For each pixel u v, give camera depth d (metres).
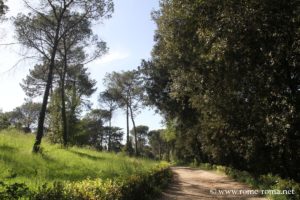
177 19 19.05
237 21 13.05
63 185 8.41
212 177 31.06
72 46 39.50
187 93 25.72
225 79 17.33
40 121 24.38
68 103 43.53
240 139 24.30
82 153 29.33
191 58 20.59
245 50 14.41
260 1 12.54
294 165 19.48
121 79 76.69
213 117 25.23
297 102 15.73
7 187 6.58
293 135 16.69
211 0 13.98
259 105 16.95
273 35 13.52
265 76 15.70
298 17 12.75
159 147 126.56
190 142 52.66
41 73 49.84
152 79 47.56
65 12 29.92
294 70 15.55
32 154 20.91
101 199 9.26
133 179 13.93
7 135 27.34
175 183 24.17
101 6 28.70
